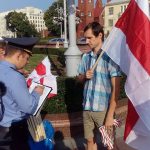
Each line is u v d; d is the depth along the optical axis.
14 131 3.14
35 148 3.82
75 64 8.71
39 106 3.32
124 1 67.94
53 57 21.94
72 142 6.11
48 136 4.14
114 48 3.95
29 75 4.34
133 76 3.73
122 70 3.90
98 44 4.24
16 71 3.09
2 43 3.18
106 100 4.23
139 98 3.70
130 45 3.79
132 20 3.81
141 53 3.71
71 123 6.26
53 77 4.36
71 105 6.59
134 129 3.77
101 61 4.13
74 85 6.52
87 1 66.88
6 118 3.11
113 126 4.25
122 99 7.39
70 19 8.80
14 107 3.09
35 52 30.58
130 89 3.76
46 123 4.26
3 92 3.04
